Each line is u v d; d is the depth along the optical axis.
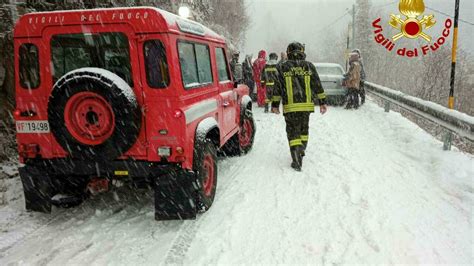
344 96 14.13
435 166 6.40
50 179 4.51
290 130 6.52
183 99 4.29
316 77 6.50
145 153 4.26
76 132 4.09
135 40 4.14
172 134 4.19
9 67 6.90
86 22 4.20
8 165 6.38
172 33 4.20
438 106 7.35
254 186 5.82
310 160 7.11
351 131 9.58
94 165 4.31
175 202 4.26
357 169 6.49
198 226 4.52
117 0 9.31
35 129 4.42
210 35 5.93
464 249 3.95
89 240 4.25
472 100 22.42
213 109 5.41
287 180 6.05
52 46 4.32
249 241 4.16
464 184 5.55
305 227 4.46
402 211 4.83
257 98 14.40
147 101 4.19
